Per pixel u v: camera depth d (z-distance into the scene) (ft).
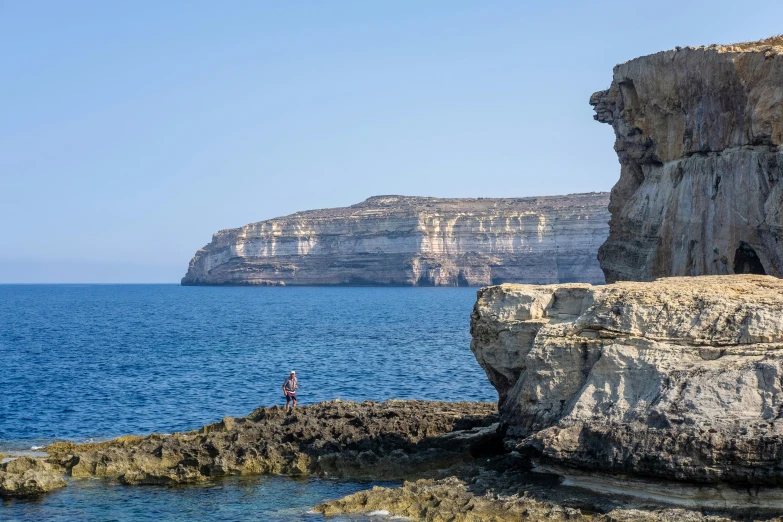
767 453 72.28
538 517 75.41
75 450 111.55
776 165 135.33
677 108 166.30
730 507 74.74
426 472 94.07
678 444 75.41
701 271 152.97
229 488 93.15
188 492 92.02
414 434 107.34
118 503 88.69
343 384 177.27
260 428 110.22
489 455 98.43
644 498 77.87
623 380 83.10
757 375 76.95
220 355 234.58
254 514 84.38
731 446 73.31
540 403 89.40
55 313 484.74
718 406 76.43
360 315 437.17
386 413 117.19
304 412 120.88
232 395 162.81
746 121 142.51
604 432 79.61
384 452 100.89
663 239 163.73
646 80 172.24
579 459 80.59
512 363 97.09
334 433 107.55
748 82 141.90
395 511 81.51
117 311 507.30
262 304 587.68
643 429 77.92
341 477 96.43
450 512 78.64
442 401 142.72
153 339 292.61
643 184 179.42
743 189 143.02
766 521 70.59
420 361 217.15
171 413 143.74
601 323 87.56
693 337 82.33
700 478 74.54
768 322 80.02
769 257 133.90
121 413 143.23
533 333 94.84
